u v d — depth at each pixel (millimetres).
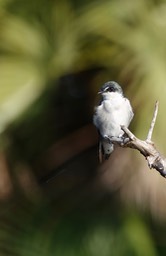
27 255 12500
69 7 12797
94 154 13414
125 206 12234
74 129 13828
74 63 12758
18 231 12750
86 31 12562
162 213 11992
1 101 12195
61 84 13539
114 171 12000
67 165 13539
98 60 12672
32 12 12883
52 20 12758
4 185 13367
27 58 12641
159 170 7625
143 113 11922
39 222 12789
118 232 12336
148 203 11945
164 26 12586
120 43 12547
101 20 12539
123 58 12484
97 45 12641
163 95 12047
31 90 12414
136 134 11812
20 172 13578
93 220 12461
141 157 11891
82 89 13727
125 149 11961
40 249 12492
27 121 13352
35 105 13180
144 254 12281
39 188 13508
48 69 12625
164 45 12484
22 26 12789
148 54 12406
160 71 12281
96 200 12539
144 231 12383
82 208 12648
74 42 12656
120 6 12656
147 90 12070
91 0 12758
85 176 13203
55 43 12695
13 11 12945
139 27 12609
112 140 7848
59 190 13219
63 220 12609
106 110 9430
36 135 13664
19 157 13680
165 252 12547
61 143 13711
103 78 12664
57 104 13625
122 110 9445
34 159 13766
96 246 12312
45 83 12609
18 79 12430
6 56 12617
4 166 13414
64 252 12352
